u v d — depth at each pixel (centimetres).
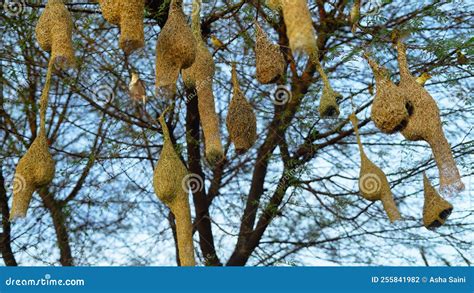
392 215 368
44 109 356
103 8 341
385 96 387
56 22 350
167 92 361
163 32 361
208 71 413
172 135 639
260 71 400
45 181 358
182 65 360
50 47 354
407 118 384
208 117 405
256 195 705
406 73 402
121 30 336
